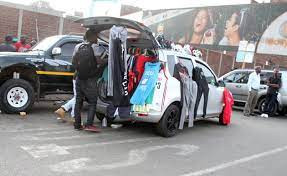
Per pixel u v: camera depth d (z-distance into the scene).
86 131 7.71
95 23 7.89
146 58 7.79
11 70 8.62
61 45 9.36
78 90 7.57
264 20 28.05
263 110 14.75
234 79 15.68
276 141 9.00
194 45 32.41
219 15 31.00
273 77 14.38
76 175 5.09
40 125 7.82
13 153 5.73
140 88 7.61
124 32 7.34
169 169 5.80
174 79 7.89
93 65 7.29
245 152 7.51
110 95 7.44
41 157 5.69
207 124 10.55
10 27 15.71
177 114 8.14
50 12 16.83
